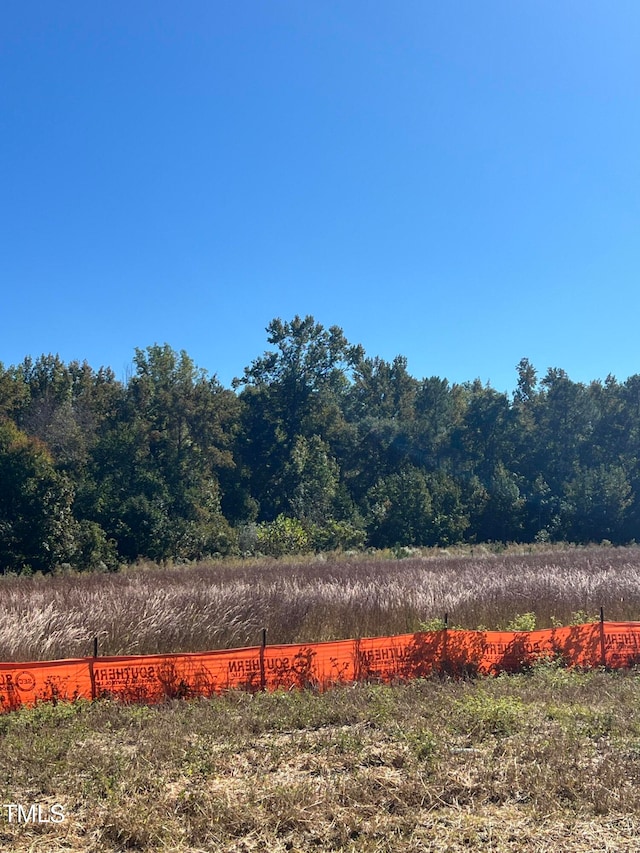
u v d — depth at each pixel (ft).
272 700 27.48
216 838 15.56
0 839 15.98
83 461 154.61
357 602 46.80
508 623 44.65
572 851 14.87
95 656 32.30
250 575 73.00
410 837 15.29
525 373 231.30
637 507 174.09
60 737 22.86
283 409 211.61
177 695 30.83
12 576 87.61
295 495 185.78
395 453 221.46
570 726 22.31
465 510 166.61
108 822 16.37
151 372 192.24
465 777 18.33
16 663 29.66
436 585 53.93
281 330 214.48
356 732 21.99
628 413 205.57
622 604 49.42
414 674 34.06
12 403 179.63
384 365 262.47
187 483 160.45
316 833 15.67
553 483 194.70
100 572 94.73
